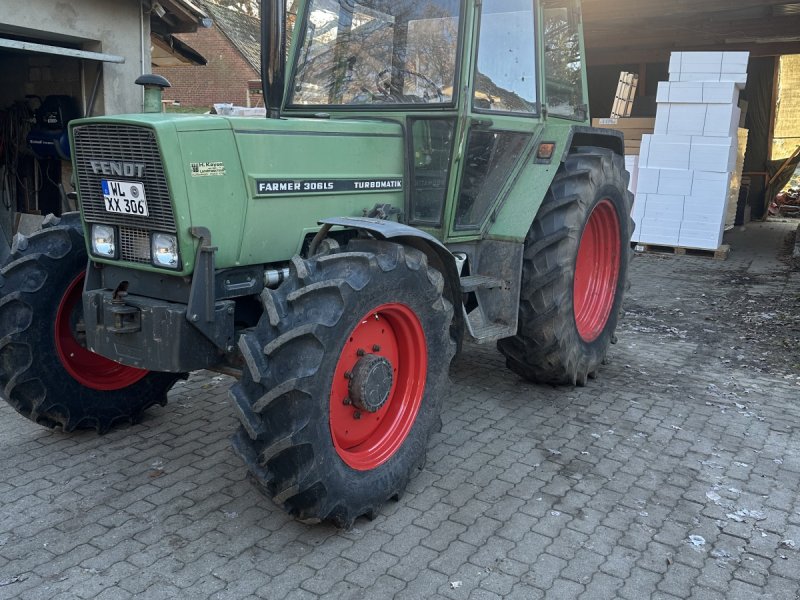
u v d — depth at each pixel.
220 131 2.98
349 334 2.84
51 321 3.63
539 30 4.19
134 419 4.10
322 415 2.77
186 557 2.83
